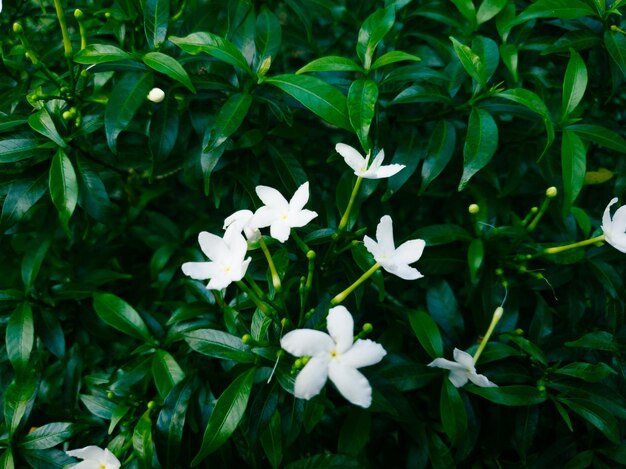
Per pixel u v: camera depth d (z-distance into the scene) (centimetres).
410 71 29
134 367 28
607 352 30
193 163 30
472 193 33
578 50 31
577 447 30
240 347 24
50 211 32
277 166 31
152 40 28
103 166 34
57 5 26
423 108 33
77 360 33
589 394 27
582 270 31
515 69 29
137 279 38
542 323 30
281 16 43
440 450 29
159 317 32
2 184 28
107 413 28
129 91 26
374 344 20
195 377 28
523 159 33
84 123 28
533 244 29
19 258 36
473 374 24
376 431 31
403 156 30
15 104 30
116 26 31
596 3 28
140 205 38
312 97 25
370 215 36
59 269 35
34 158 28
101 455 24
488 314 30
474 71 26
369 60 26
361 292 26
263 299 23
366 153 27
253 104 31
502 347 27
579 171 27
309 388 19
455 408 26
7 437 27
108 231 38
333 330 20
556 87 33
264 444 26
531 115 28
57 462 27
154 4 28
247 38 29
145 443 25
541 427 31
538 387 27
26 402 27
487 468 31
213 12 31
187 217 42
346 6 40
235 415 23
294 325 25
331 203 32
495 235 29
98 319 32
